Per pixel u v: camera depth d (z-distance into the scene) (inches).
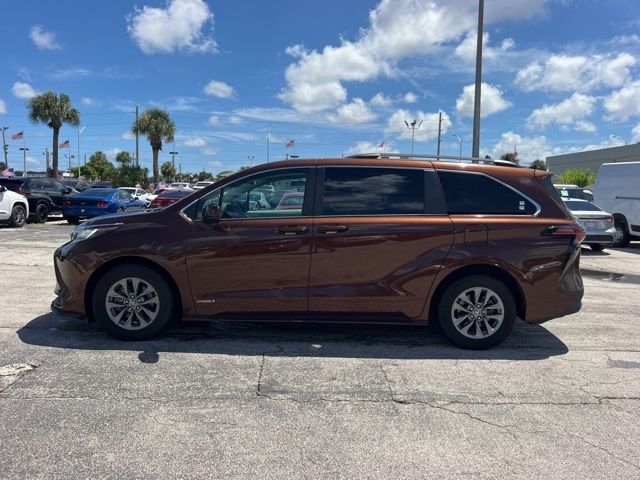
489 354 196.4
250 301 196.4
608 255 522.0
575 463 122.3
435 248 194.1
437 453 126.0
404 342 208.5
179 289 197.0
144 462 119.6
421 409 149.0
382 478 115.6
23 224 691.4
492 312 198.7
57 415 140.7
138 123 2022.6
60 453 122.4
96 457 121.2
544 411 149.1
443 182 202.1
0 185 677.9
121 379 165.5
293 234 193.6
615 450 128.4
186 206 200.4
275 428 136.6
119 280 197.5
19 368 172.9
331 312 197.5
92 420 138.4
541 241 196.2
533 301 197.0
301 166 203.2
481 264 195.2
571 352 200.5
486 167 206.4
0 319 229.0
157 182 2076.8
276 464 120.0
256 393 157.4
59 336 206.7
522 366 184.2
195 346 198.1
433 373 176.1
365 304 196.2
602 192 612.4
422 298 196.2
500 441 132.0
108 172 3034.0
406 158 212.1
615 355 197.8
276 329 222.5
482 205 200.7
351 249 193.6
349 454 124.8
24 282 310.2
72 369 172.9
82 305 200.5
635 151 2177.7
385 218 195.9
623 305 283.6
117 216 206.4
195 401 151.0
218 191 201.3
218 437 131.3
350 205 199.0
